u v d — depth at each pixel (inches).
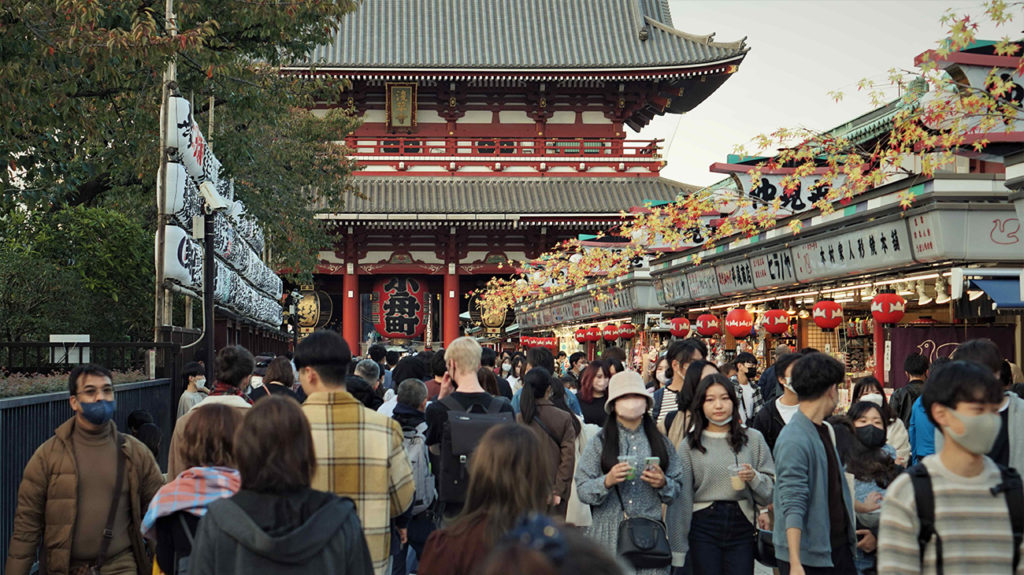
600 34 2498.8
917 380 449.4
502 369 1024.9
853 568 261.0
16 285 738.8
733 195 813.2
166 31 581.0
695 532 286.0
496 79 2311.8
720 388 284.2
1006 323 719.1
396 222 2246.6
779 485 252.8
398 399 351.6
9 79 491.2
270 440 165.6
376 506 218.8
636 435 288.0
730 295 964.0
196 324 1031.0
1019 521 171.5
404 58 2367.1
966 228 546.9
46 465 251.8
